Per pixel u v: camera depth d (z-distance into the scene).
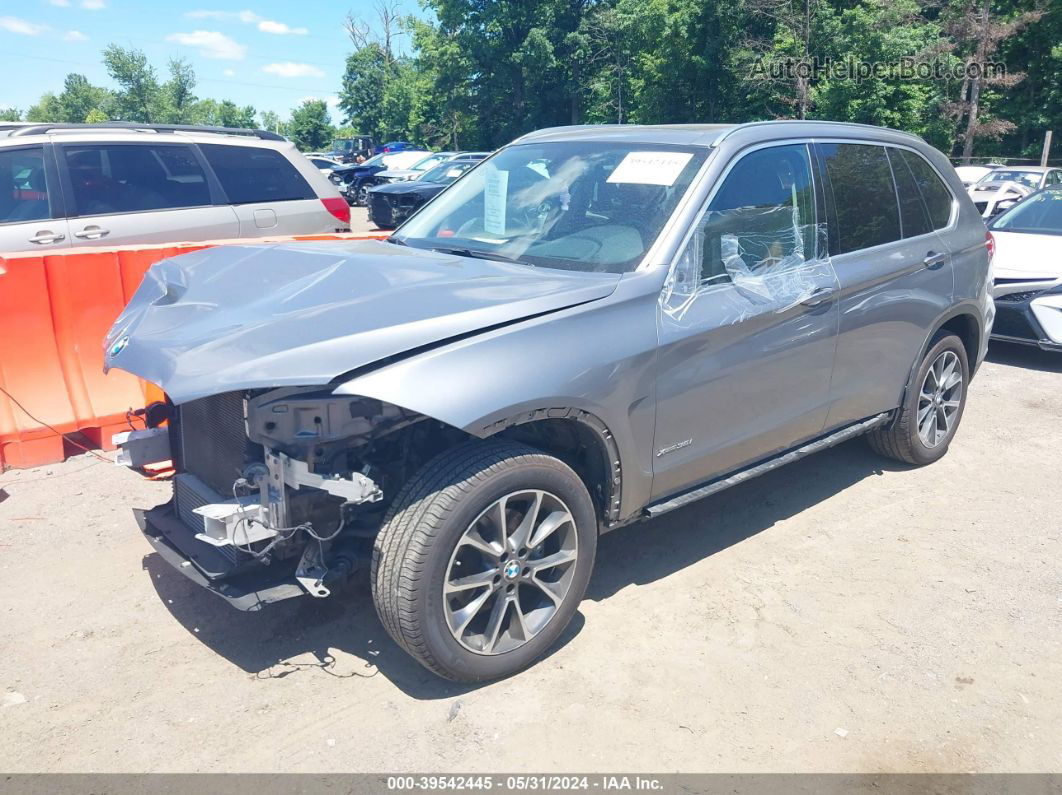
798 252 4.08
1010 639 3.53
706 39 39.72
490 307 3.01
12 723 2.97
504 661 3.12
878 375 4.62
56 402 5.32
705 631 3.55
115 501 4.80
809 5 35.22
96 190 6.84
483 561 3.07
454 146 63.62
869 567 4.11
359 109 87.50
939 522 4.61
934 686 3.21
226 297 3.32
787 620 3.64
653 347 3.33
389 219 18.23
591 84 52.53
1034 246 8.16
